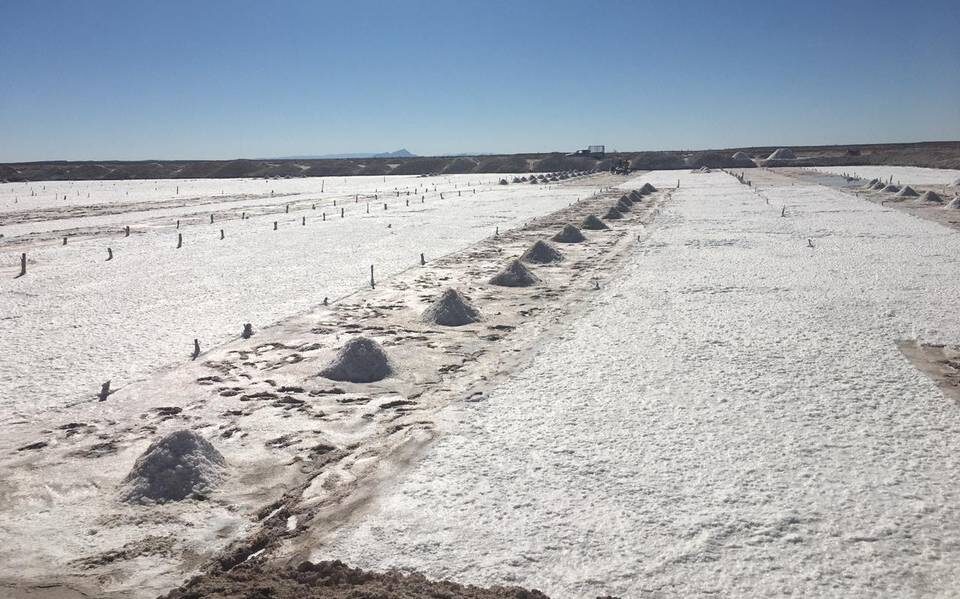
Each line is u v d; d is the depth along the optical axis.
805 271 17.84
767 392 9.09
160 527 6.19
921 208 32.62
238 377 10.32
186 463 6.96
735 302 14.52
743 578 5.12
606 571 5.26
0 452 7.73
